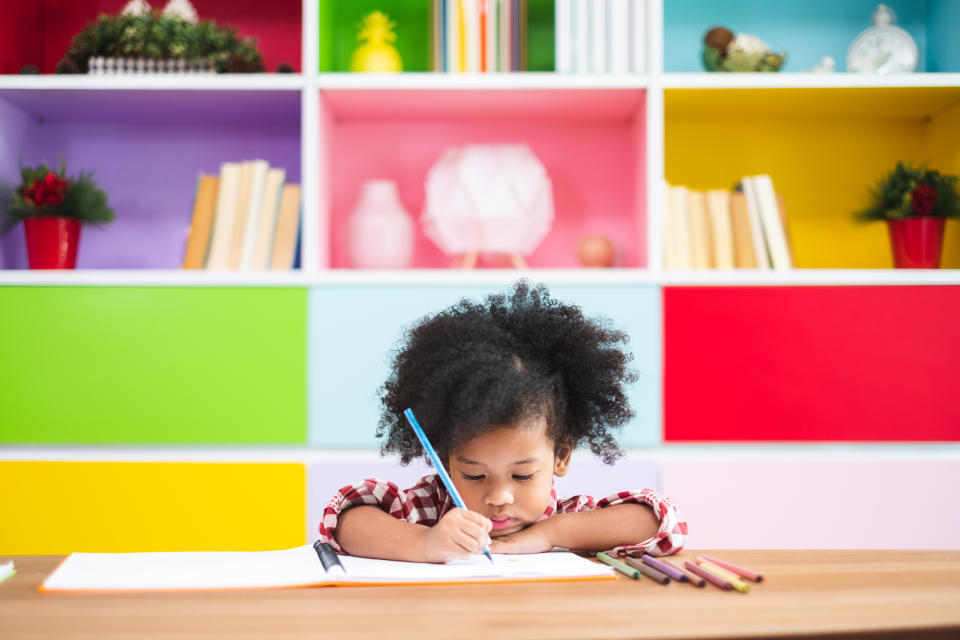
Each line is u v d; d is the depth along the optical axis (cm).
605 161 225
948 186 195
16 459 189
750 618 60
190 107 210
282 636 55
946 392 192
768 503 189
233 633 56
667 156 224
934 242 196
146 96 201
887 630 57
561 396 97
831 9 225
